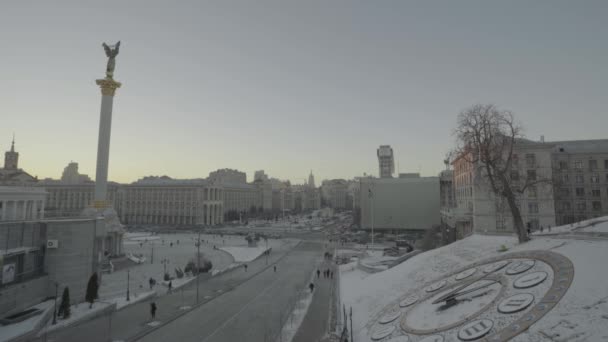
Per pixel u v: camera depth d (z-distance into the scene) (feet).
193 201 578.66
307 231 494.59
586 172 243.81
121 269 225.76
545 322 60.59
